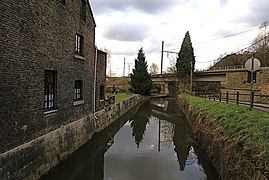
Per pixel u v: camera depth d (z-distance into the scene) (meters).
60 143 10.97
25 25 8.35
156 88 67.69
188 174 10.75
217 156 9.66
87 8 14.96
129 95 40.22
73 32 12.73
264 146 6.26
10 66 7.58
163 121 25.69
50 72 10.65
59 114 11.15
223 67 54.78
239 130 8.55
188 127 21.41
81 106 14.16
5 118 7.36
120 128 21.62
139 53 51.41
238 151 7.44
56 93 10.95
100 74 18.27
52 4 10.29
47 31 9.91
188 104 26.00
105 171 10.98
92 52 16.09
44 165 9.40
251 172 6.11
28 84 8.60
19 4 7.97
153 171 11.12
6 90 7.40
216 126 11.07
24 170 8.05
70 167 11.48
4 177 7.02
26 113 8.48
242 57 54.97
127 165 11.88
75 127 12.92
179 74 49.59
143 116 28.86
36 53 9.10
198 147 13.66
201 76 45.72
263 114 9.96
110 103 23.11
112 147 15.20
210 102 19.31
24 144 8.25
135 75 51.31
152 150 14.71
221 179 8.47
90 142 15.27
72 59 12.70
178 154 13.88
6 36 7.35
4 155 7.07
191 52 49.19
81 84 14.36
